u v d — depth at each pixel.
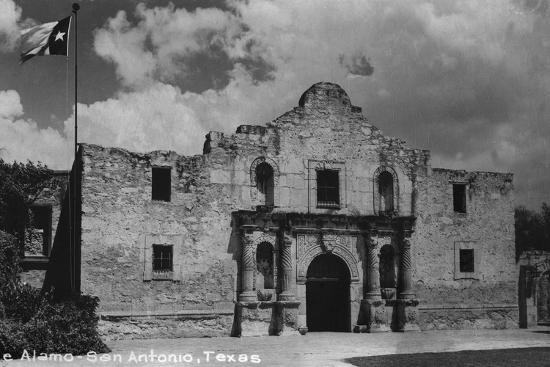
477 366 22.09
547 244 56.50
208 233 33.78
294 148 35.94
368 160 37.41
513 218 40.31
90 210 31.84
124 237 32.28
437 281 37.94
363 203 36.97
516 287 39.81
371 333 35.28
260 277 34.75
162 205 33.12
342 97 37.41
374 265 36.25
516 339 31.86
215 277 33.59
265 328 33.81
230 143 34.81
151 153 33.31
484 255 39.31
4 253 31.66
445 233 38.53
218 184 34.28
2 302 26.02
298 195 35.66
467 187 39.50
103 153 32.47
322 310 36.94
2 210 38.00
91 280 31.44
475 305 38.59
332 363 22.44
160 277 32.62
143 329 31.95
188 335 32.69
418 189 38.25
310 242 35.47
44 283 38.72
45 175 39.44
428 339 31.73
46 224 40.22
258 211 34.25
